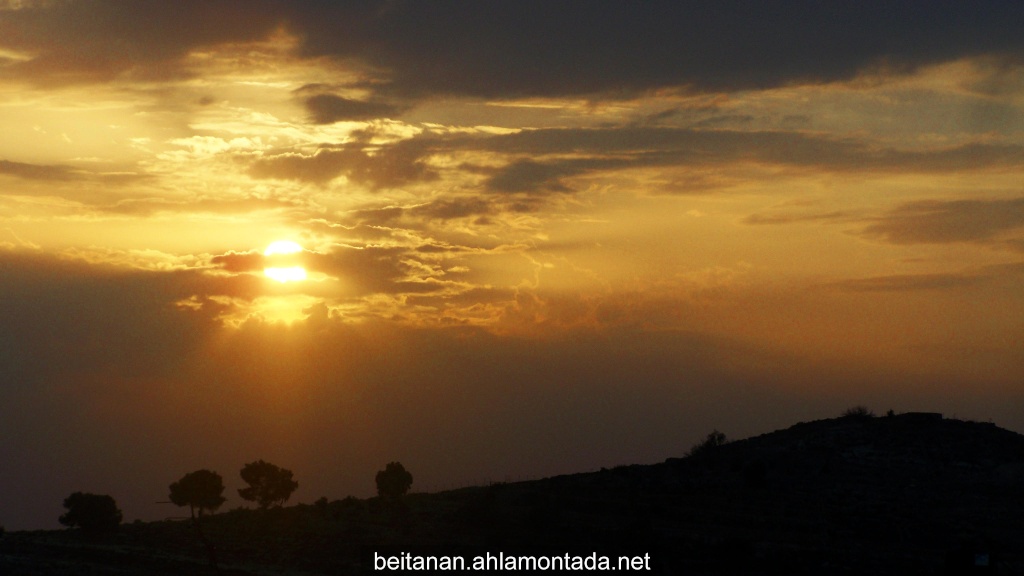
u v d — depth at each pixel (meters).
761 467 64.25
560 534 56.16
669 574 49.62
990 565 46.47
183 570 52.50
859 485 62.94
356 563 53.88
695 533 55.50
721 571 49.66
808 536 54.66
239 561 55.62
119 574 50.84
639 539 54.47
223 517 66.19
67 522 62.69
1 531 63.75
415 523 61.00
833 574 48.75
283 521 63.41
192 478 58.78
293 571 52.91
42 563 52.69
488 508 61.28
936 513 57.72
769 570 49.59
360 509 66.00
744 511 59.03
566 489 65.50
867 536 54.34
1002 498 59.88
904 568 49.06
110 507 63.75
